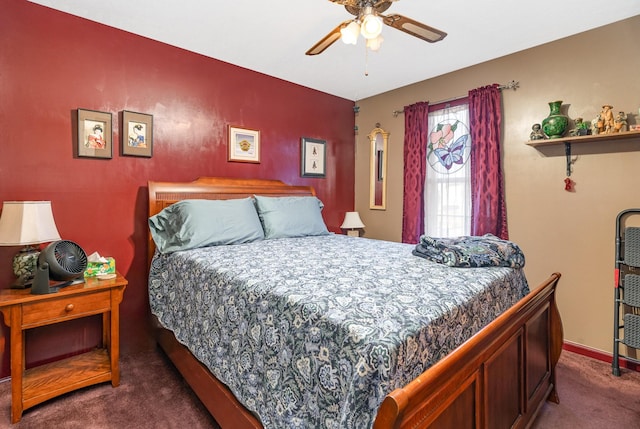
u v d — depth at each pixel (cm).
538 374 174
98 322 241
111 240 247
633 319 223
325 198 398
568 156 258
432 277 154
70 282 198
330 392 99
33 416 176
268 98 340
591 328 251
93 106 237
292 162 364
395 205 386
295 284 141
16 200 209
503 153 293
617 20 233
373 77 344
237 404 143
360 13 170
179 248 230
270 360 125
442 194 338
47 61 218
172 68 274
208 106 296
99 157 239
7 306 170
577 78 252
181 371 201
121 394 197
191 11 224
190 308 194
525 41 264
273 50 283
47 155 219
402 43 268
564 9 220
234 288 154
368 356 91
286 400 114
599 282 247
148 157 263
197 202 253
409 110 359
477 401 114
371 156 407
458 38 259
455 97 325
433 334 108
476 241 197
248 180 319
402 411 74
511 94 287
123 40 249
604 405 190
